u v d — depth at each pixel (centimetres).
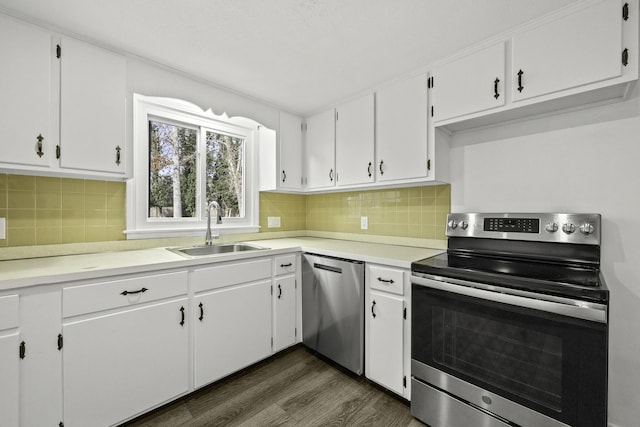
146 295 147
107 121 161
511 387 122
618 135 141
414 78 192
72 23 144
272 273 207
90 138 155
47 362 120
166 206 217
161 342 152
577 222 142
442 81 177
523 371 119
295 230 305
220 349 177
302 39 159
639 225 137
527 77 144
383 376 172
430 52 171
